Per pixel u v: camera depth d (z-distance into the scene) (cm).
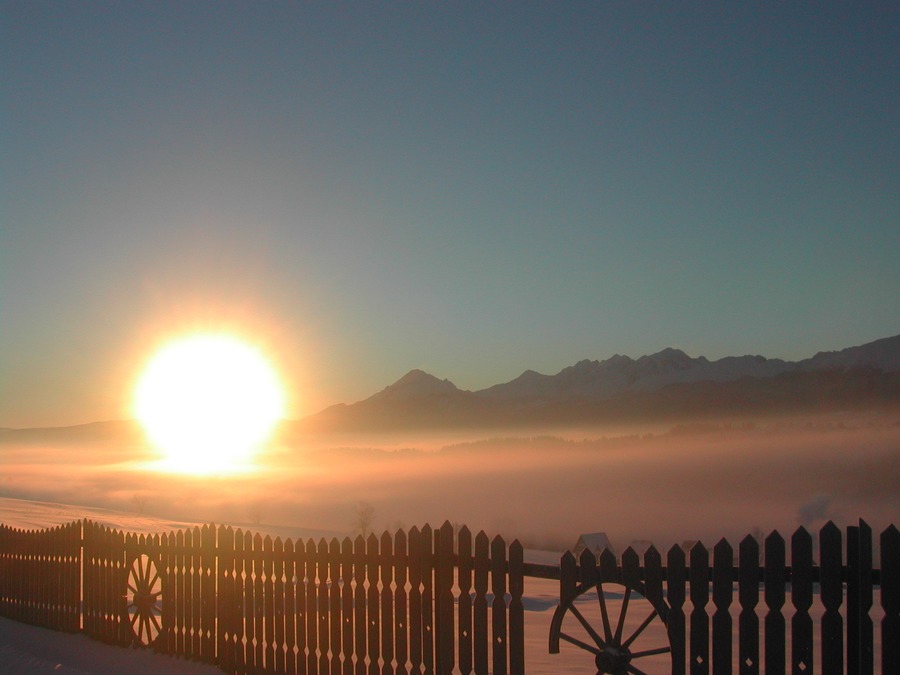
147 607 989
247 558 888
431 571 738
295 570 841
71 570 1095
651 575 637
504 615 688
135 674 906
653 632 1220
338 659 794
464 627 709
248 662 873
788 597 1691
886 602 580
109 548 1040
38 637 1083
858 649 583
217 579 912
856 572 587
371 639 771
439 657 720
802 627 594
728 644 610
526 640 1114
